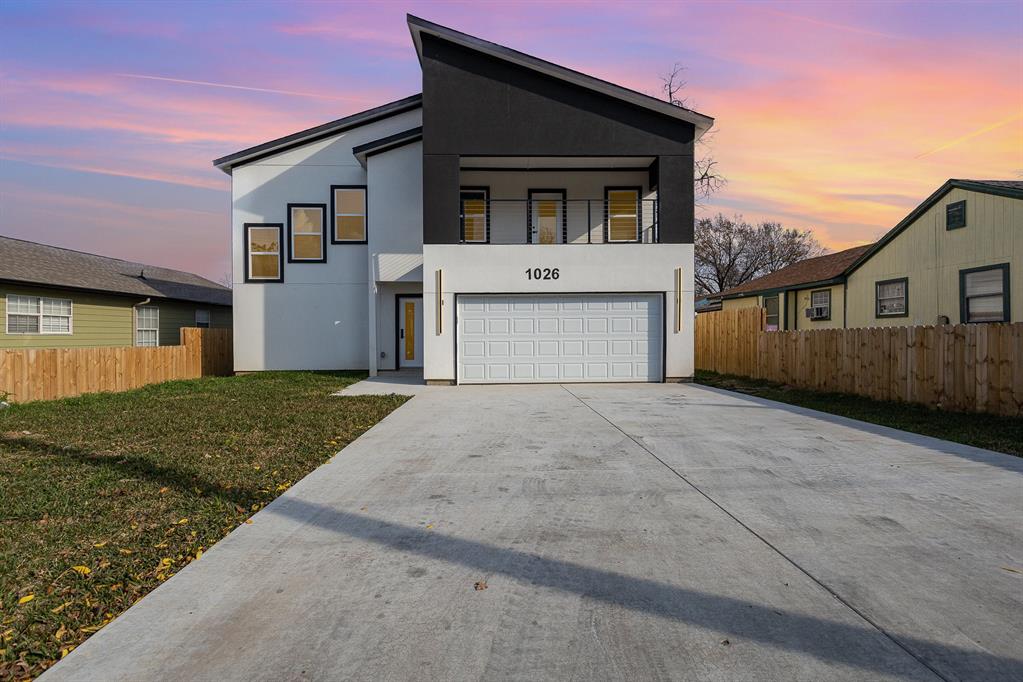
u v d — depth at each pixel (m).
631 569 3.40
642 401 10.44
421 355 17.30
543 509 4.47
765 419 8.44
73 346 18.27
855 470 5.54
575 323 13.55
